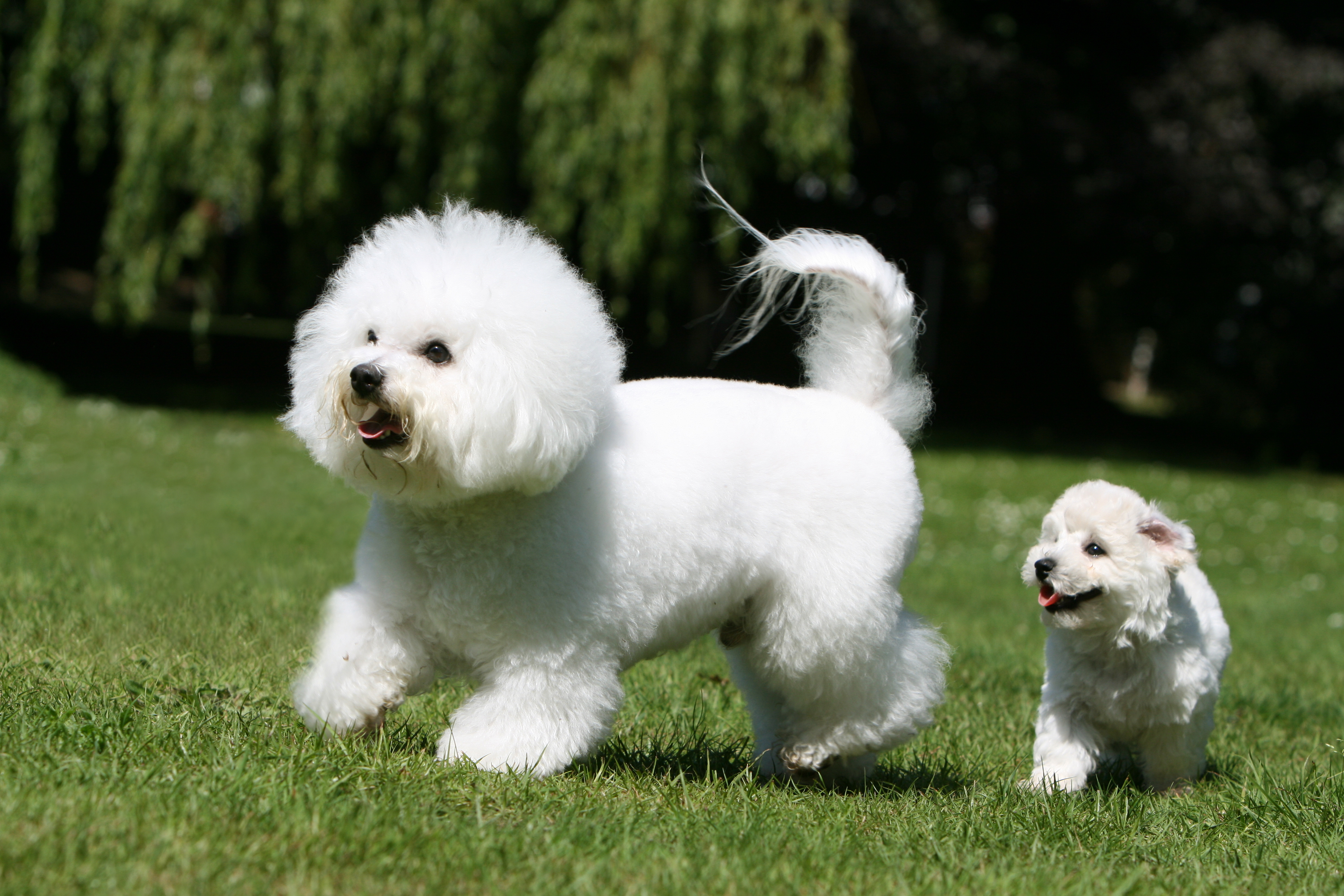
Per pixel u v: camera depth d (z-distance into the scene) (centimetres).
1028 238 2522
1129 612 486
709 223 1723
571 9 1479
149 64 1408
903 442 481
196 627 599
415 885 312
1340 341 2680
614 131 1486
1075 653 508
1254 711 663
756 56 1538
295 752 393
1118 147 2183
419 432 375
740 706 572
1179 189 2186
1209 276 2538
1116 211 2291
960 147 2248
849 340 494
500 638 399
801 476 438
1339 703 688
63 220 2272
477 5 1466
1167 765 513
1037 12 2361
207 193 1417
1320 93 2178
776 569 436
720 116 1541
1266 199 2209
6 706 424
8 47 1681
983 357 2622
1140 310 2738
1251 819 444
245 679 518
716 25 1504
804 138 1562
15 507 880
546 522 397
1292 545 1432
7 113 1808
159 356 2236
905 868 360
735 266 543
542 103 1475
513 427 378
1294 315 2659
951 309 2669
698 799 412
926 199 2377
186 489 1073
